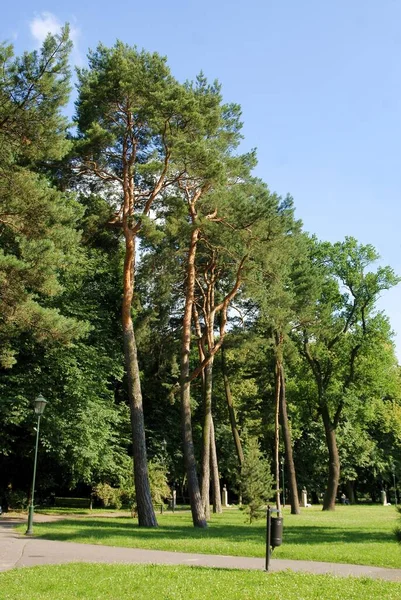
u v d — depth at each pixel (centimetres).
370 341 4141
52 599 927
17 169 1878
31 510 2070
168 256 2691
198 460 4562
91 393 3238
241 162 2927
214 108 2666
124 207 2594
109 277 3812
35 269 1847
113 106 2538
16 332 2200
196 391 4600
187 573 1220
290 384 4928
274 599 945
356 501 6569
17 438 3231
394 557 1516
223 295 3362
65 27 1697
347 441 5200
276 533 1295
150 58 2492
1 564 1373
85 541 1830
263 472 2723
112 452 3484
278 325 3114
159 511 3822
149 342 3272
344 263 4172
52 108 1728
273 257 2677
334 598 955
